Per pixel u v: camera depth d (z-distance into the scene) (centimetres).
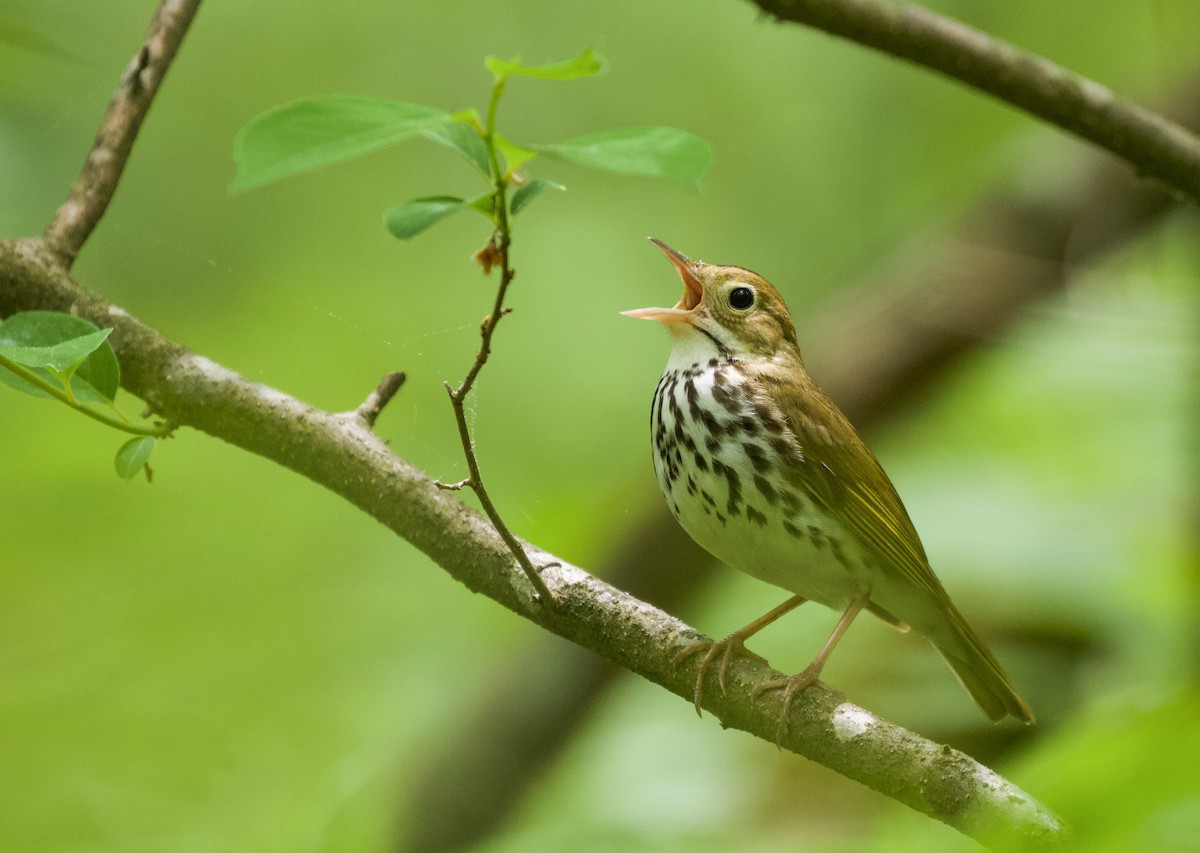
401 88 1572
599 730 1202
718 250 1594
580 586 609
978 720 1042
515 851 963
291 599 1307
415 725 1241
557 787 1164
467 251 1588
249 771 1166
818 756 579
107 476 1285
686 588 1215
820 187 1614
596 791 1058
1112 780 388
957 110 1594
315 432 623
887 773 553
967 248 1259
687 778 1064
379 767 1200
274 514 1372
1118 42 1494
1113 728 424
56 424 1270
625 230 1591
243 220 1540
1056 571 1087
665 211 1606
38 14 1030
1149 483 1209
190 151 1534
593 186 1609
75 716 1154
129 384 645
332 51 1573
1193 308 1267
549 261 1564
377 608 1336
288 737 1207
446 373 1500
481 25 1603
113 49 1360
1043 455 1278
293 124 470
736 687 604
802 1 750
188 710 1192
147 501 1314
